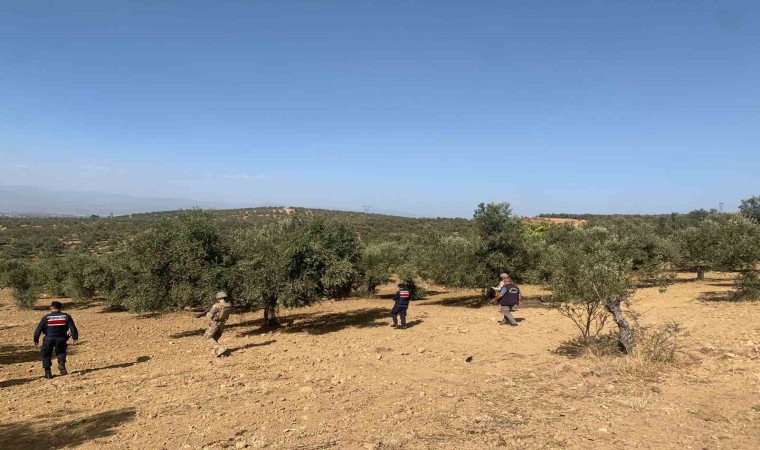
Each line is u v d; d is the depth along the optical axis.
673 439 4.98
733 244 16.47
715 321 12.00
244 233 16.95
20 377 10.35
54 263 30.38
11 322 20.53
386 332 14.54
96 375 10.02
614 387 7.09
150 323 19.67
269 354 11.77
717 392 6.44
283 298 14.81
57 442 5.68
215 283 15.45
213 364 10.69
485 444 5.16
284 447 5.27
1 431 6.20
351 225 16.91
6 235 68.44
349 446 5.25
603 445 4.95
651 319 13.20
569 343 10.95
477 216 20.84
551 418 5.94
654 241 23.80
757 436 4.89
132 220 88.25
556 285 9.95
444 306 21.28
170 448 5.34
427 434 5.56
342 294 16.67
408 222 74.25
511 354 10.38
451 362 9.92
